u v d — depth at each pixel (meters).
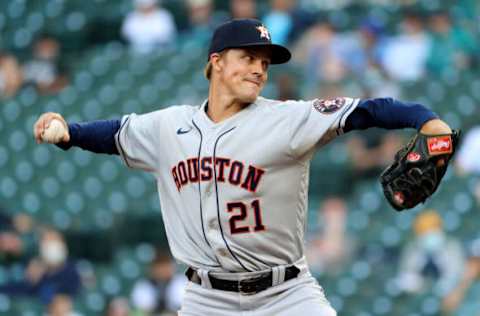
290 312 17.88
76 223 48.00
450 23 51.88
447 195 42.75
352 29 52.12
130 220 46.69
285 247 17.81
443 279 38.66
